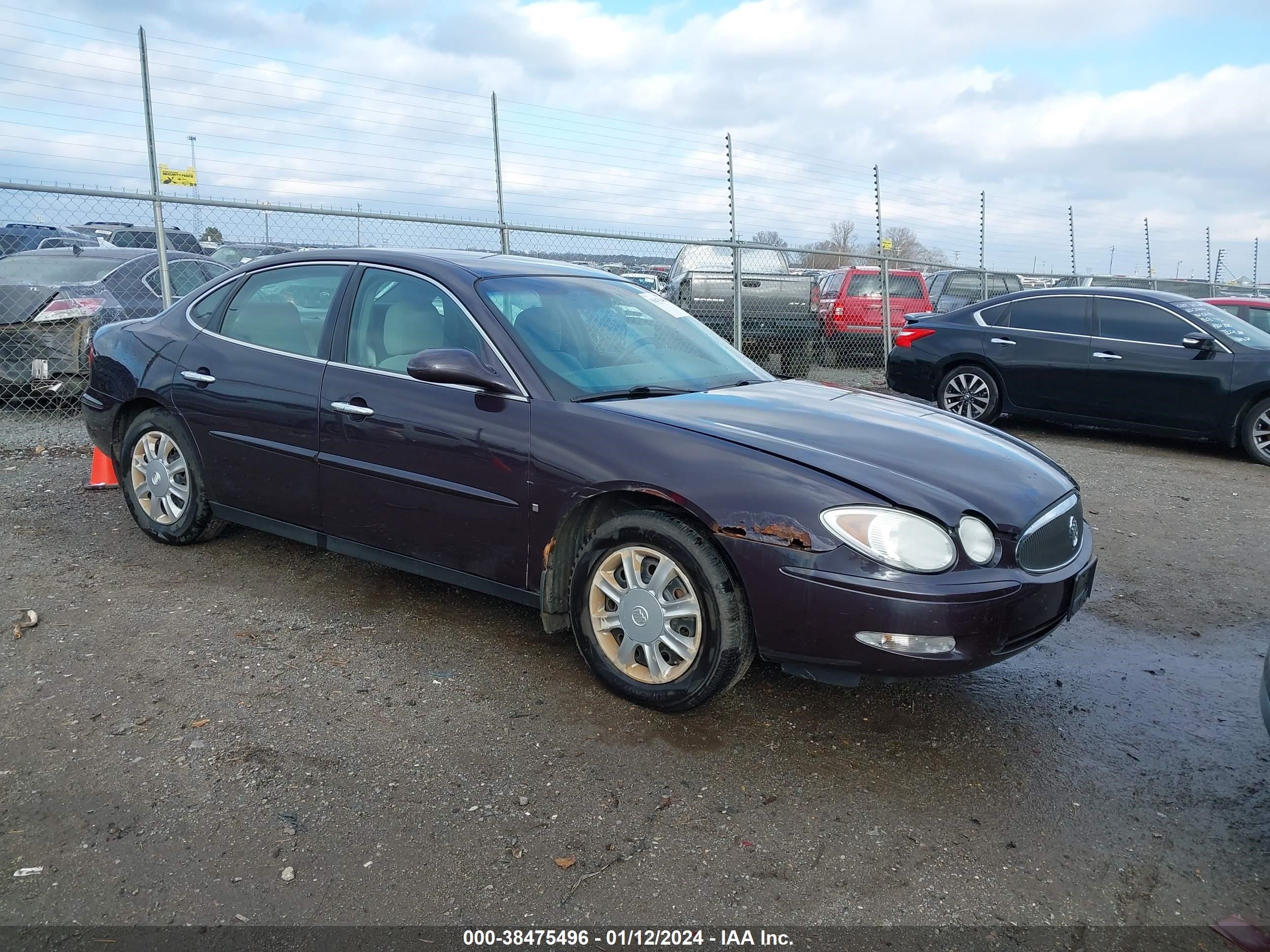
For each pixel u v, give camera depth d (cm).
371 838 262
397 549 397
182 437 466
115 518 548
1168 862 268
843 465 311
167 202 784
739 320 1148
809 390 423
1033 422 1099
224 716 325
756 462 314
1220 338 876
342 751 306
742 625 316
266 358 433
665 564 327
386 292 409
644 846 264
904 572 291
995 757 322
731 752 316
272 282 451
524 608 435
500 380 362
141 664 361
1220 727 352
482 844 262
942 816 285
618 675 342
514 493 355
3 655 364
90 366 511
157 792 279
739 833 272
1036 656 413
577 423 345
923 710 354
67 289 837
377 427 388
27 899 234
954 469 322
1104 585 511
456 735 319
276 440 424
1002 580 299
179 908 233
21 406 857
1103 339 927
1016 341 968
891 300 1442
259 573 464
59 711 324
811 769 308
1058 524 333
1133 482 771
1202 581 522
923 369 1026
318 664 368
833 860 262
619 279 475
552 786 291
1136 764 322
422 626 409
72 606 414
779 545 301
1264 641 440
